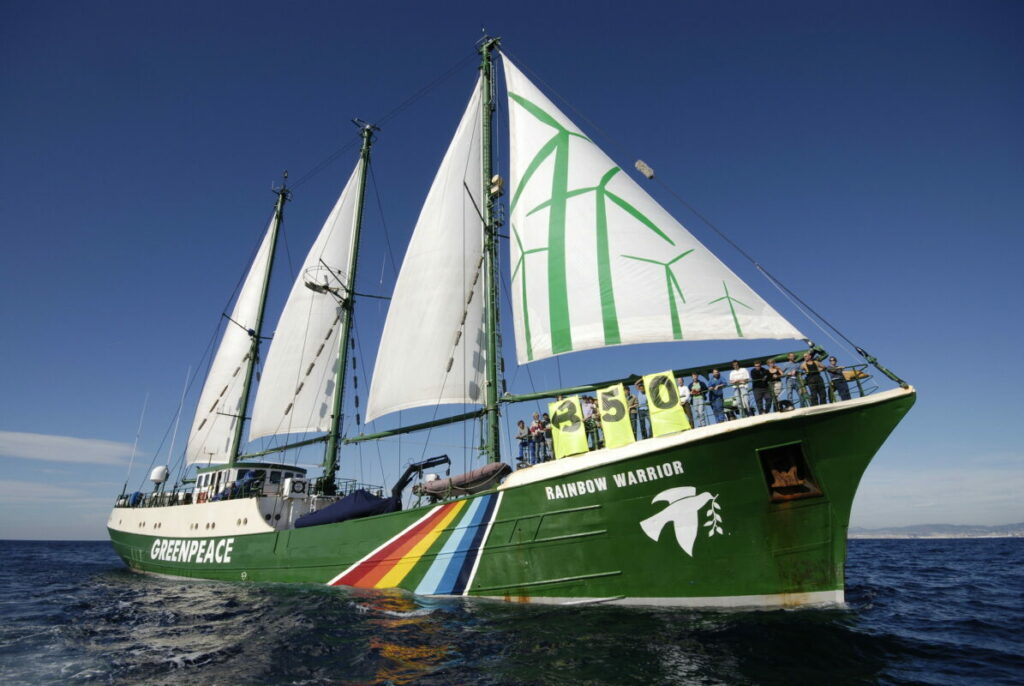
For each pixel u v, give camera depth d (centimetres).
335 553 1608
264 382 2881
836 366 1126
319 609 1278
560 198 1662
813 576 1095
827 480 1087
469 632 1037
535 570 1262
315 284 2634
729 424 1109
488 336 1884
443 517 1415
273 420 2786
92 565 3612
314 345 2819
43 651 1022
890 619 1155
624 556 1185
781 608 1101
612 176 1614
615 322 1462
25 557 4709
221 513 2073
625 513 1187
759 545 1111
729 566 1125
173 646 1041
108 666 912
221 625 1209
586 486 1224
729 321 1330
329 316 2883
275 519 1931
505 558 1302
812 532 1093
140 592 1852
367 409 2164
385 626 1104
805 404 1110
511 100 1962
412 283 2142
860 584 1908
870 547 6888
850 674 783
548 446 1403
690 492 1141
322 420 2752
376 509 1620
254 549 1872
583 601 1209
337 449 2462
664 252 1461
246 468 2284
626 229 1528
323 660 894
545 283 1612
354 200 3091
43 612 1454
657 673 788
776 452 1100
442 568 1386
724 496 1123
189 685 801
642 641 938
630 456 1180
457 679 790
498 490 1338
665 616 1097
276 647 972
